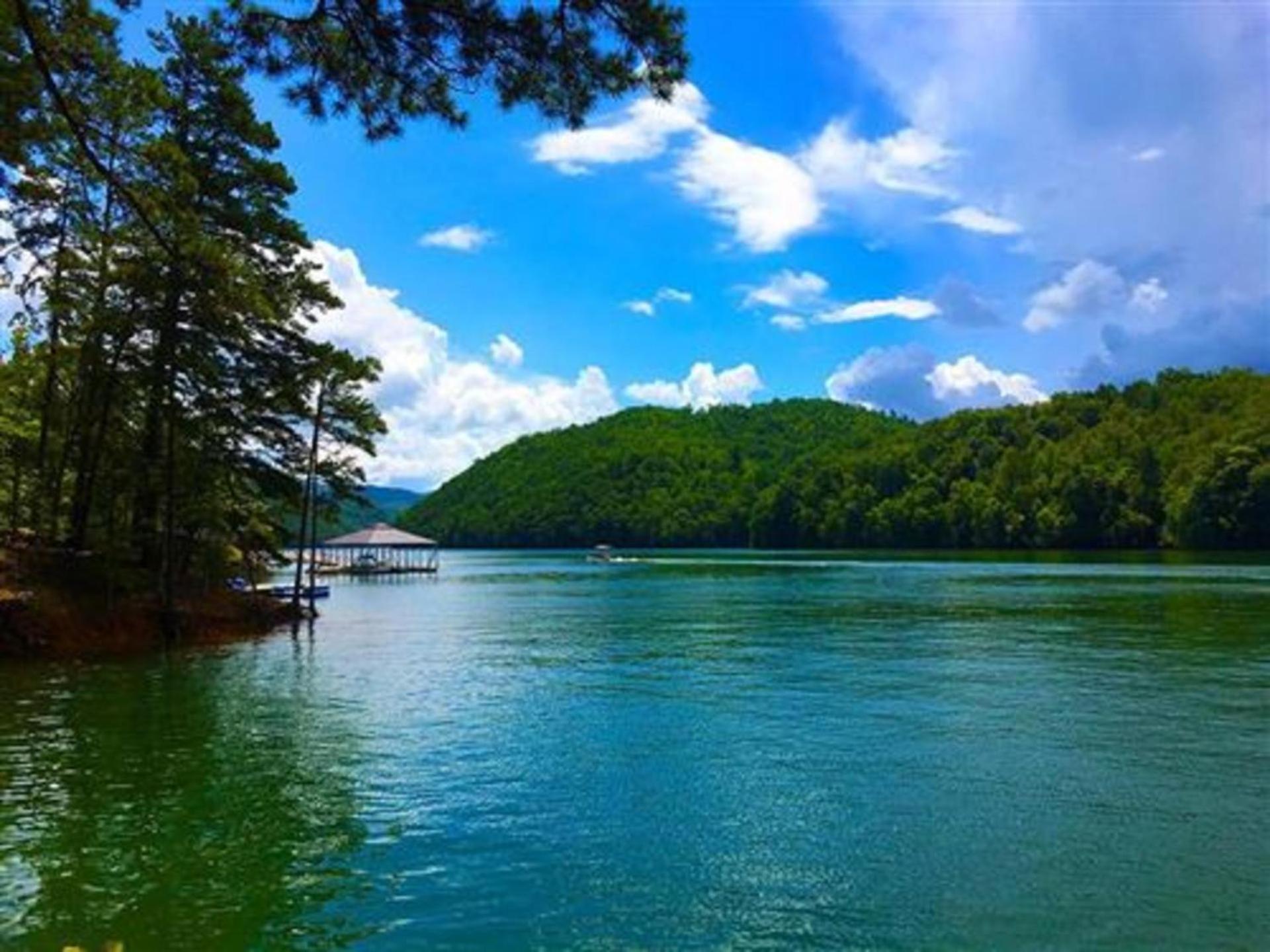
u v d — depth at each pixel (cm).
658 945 918
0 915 991
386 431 4378
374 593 7588
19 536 3456
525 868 1123
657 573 10312
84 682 2628
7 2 1331
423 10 995
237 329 3453
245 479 4109
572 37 985
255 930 953
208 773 1577
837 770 1573
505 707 2211
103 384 3566
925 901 1016
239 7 1045
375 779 1538
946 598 5647
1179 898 1014
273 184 3597
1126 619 4138
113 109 1933
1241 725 1897
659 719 2039
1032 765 1590
